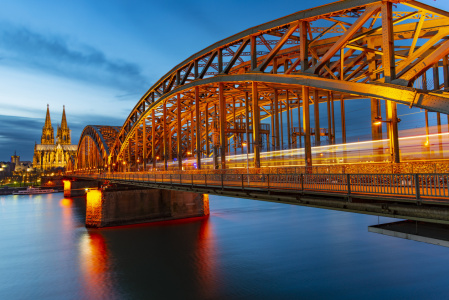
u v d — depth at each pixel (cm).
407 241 4031
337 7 2414
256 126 3359
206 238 4712
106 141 11069
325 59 2497
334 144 3438
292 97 5181
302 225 5338
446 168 1797
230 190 2584
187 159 6153
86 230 5622
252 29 3344
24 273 3478
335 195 1672
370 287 2719
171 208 6309
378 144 3009
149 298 2767
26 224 6519
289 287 2811
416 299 2472
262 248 4050
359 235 4456
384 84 2025
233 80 3678
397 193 1416
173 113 6856
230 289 2852
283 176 2114
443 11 1944
